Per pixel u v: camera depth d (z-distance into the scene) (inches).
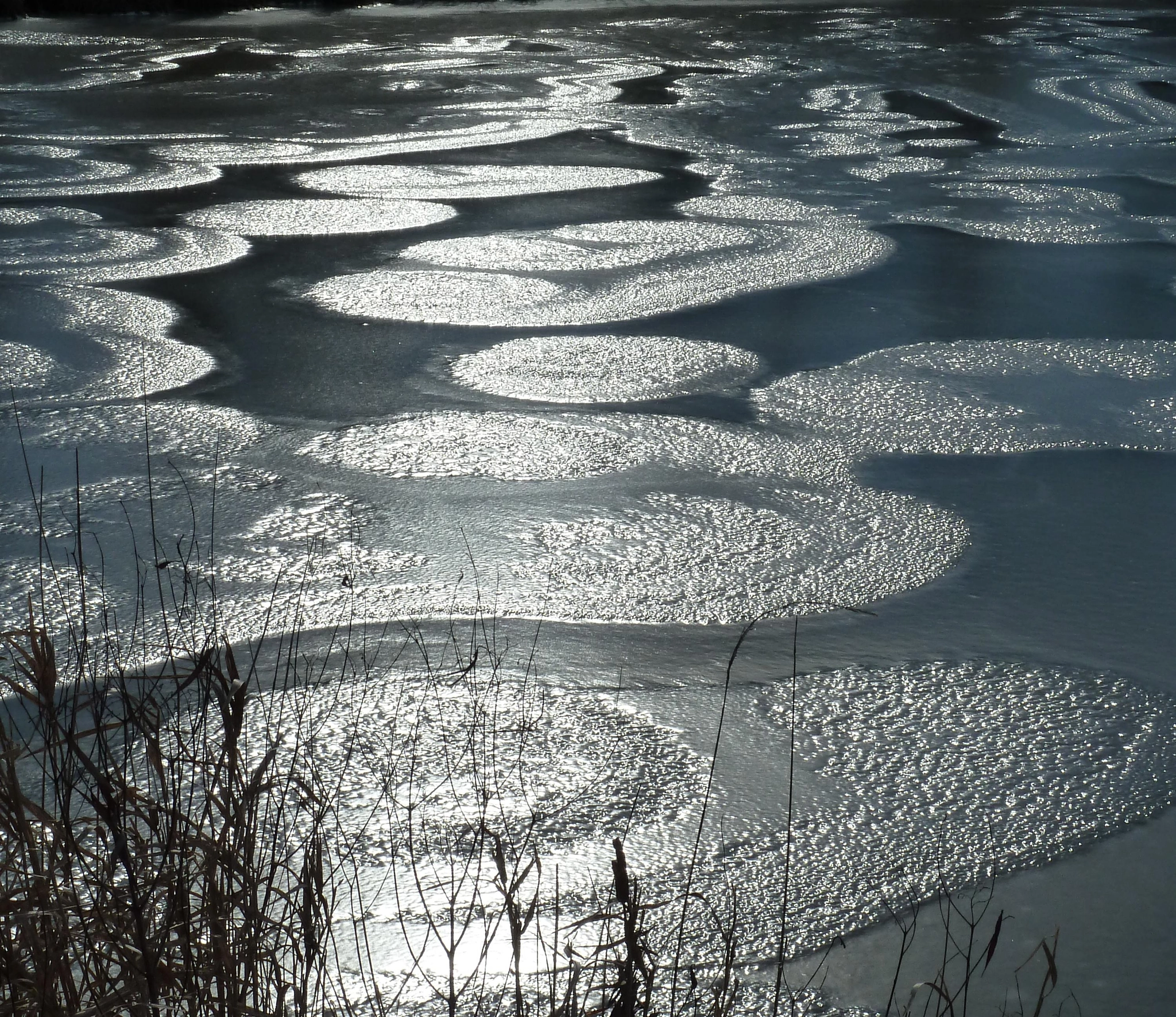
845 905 122.7
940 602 183.0
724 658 166.6
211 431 243.6
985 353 297.0
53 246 388.8
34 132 585.9
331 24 1106.1
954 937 119.2
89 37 987.3
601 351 296.0
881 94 722.2
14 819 82.0
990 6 1249.4
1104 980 114.3
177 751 136.9
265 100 690.8
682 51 918.4
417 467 228.1
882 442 244.1
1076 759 147.3
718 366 287.4
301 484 220.1
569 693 157.0
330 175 498.6
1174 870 129.5
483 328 313.1
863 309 333.7
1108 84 754.8
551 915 118.0
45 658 84.4
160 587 122.9
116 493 213.8
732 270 369.1
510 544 198.4
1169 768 145.9
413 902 118.6
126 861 77.1
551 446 238.7
